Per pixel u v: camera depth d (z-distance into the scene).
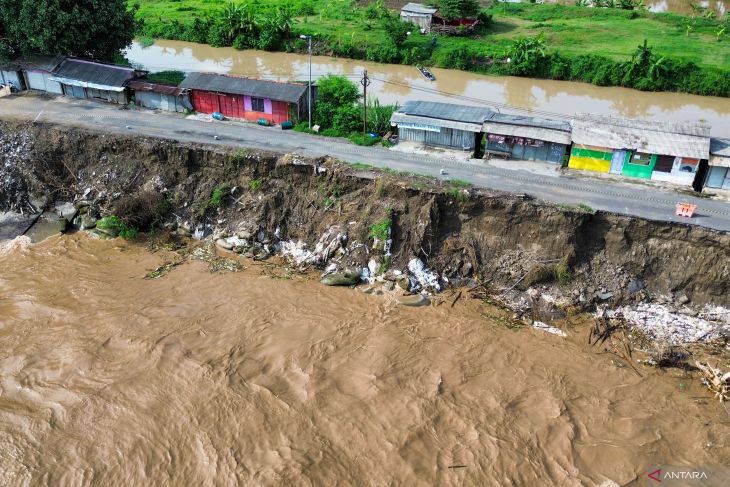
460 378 31.06
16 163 46.00
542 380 31.14
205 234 42.56
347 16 90.31
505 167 43.75
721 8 99.19
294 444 27.31
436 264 38.34
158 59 75.19
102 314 34.84
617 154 42.25
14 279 37.91
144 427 28.05
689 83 67.56
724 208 38.66
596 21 88.38
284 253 40.72
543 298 36.41
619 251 37.12
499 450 27.33
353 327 34.34
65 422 28.30
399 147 46.50
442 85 68.38
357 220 40.00
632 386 31.02
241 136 47.12
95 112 51.50
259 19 82.88
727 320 34.69
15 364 31.30
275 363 31.67
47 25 53.34
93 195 44.88
